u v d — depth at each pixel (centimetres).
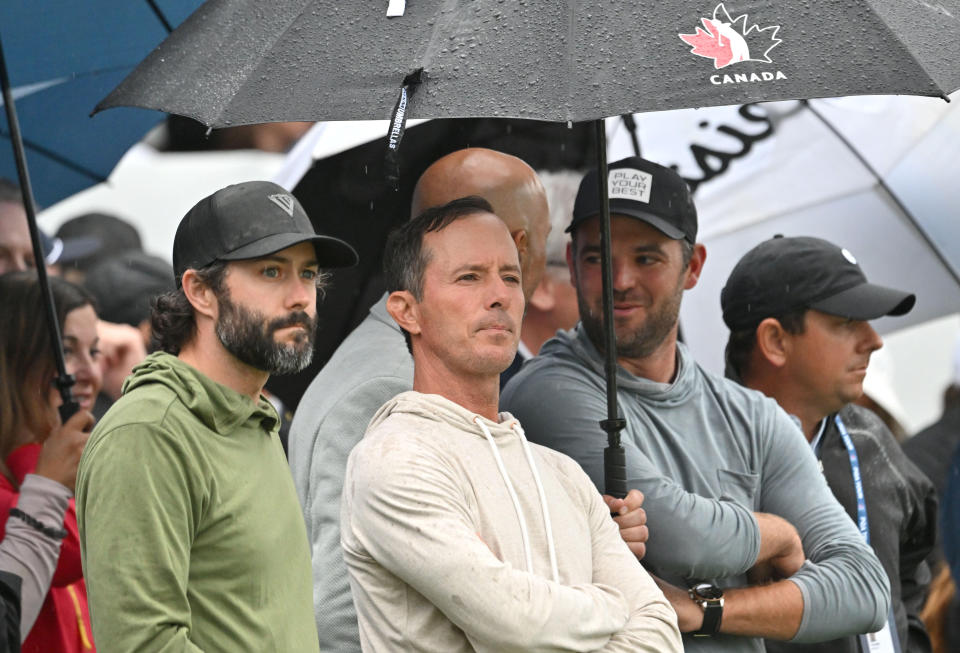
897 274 1731
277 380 1623
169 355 1020
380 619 973
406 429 1002
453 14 931
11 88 1402
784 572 1210
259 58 957
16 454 1388
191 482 965
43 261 1313
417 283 1047
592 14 910
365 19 952
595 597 967
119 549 925
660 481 1168
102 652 923
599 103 866
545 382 1245
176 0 1459
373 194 1620
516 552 980
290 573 1035
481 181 1352
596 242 1244
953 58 913
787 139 1752
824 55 886
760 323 1474
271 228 1036
